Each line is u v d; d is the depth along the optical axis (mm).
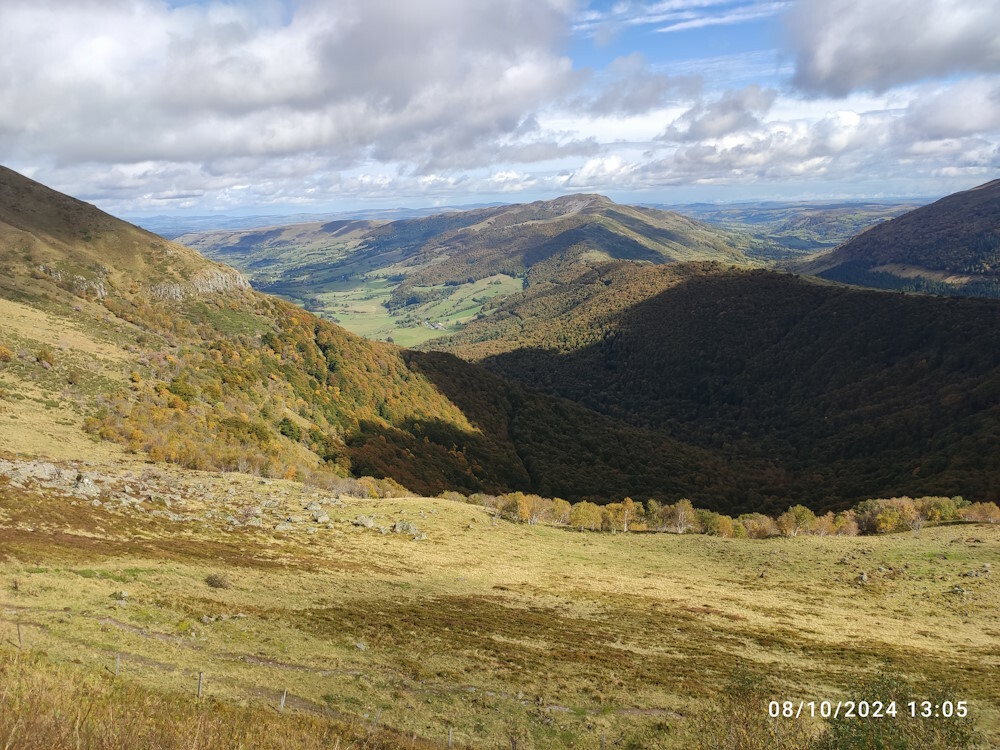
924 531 95000
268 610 38844
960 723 19641
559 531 99375
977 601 65125
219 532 59969
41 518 46906
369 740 24188
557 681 34750
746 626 53969
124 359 113375
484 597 54219
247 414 119500
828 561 83000
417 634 39250
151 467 78375
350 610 41875
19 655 23500
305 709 26219
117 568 40219
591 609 54750
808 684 38156
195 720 20969
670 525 109125
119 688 22859
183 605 36000
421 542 76625
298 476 103062
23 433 72562
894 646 50562
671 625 51625
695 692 34938
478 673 34375
